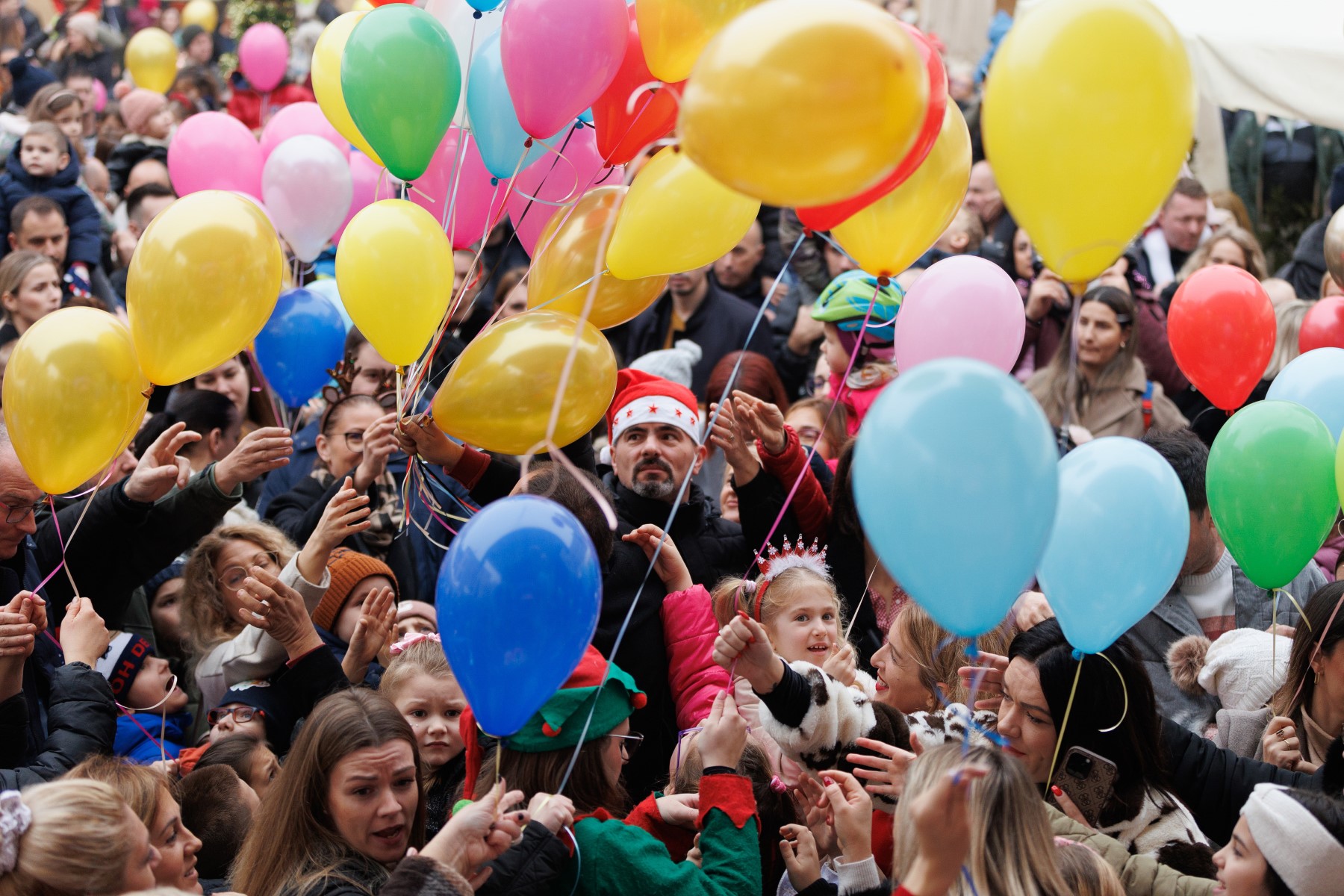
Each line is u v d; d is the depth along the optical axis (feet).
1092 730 9.13
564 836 7.93
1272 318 12.55
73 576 11.76
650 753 10.92
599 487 11.27
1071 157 8.00
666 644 11.02
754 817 8.44
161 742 11.66
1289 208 24.75
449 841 7.39
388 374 16.65
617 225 9.86
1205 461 11.87
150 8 43.11
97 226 22.62
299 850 8.38
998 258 21.56
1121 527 8.76
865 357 14.99
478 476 11.87
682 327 20.75
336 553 12.46
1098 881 7.68
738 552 12.71
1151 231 22.26
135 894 6.86
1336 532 14.35
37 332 10.04
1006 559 6.92
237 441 15.88
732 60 7.16
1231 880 7.81
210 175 14.94
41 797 7.41
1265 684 10.71
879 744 8.95
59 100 26.53
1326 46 22.06
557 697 8.43
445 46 10.59
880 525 7.00
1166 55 7.92
